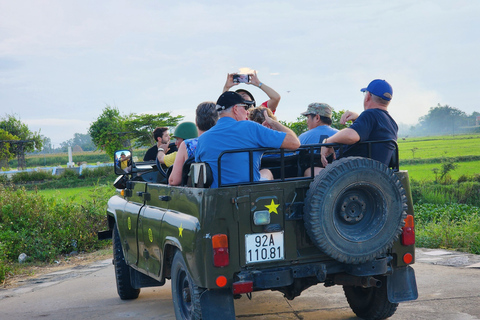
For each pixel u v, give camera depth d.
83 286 7.98
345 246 3.89
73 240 12.30
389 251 4.29
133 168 6.16
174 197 4.42
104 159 88.19
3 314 6.43
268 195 3.90
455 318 4.80
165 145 6.31
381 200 3.99
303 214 3.91
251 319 5.22
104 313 5.99
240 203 3.81
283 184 3.94
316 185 3.83
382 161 4.48
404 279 4.44
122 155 6.12
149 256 5.11
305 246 4.02
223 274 3.77
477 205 19.17
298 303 5.76
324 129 5.21
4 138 59.00
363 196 4.00
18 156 60.75
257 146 4.12
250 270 3.86
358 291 4.98
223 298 3.84
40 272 10.20
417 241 9.64
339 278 4.31
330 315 5.19
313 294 6.13
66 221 12.88
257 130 4.11
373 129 4.49
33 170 45.16
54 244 11.94
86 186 35.69
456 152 42.69
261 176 4.43
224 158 4.10
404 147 56.06
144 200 5.43
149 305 6.26
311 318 5.13
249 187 3.84
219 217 3.77
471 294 5.67
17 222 12.56
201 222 3.80
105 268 9.70
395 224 4.04
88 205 14.08
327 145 4.25
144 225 5.17
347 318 5.04
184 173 4.56
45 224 12.45
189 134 5.58
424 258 8.15
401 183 4.04
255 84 6.15
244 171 4.11
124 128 58.41
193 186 4.07
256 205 3.86
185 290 4.12
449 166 26.41
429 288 6.09
